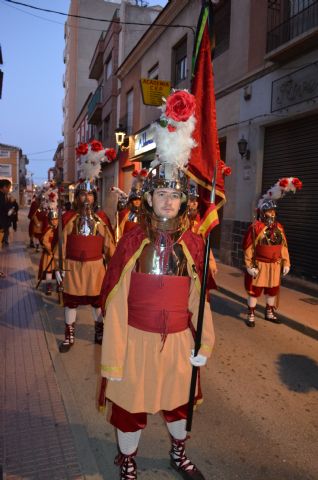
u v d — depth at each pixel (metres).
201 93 2.16
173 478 2.39
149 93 13.34
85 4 37.59
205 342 2.09
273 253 5.32
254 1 9.14
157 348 1.99
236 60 9.95
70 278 4.21
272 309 5.78
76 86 40.34
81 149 4.25
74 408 3.08
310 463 2.59
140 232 2.04
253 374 3.96
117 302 1.98
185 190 2.05
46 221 6.58
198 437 2.84
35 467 2.38
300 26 8.04
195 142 2.06
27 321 5.23
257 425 3.02
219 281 8.13
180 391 2.08
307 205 7.91
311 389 3.66
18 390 3.34
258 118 9.08
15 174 54.25
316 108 7.31
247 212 9.49
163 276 1.97
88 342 4.61
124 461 2.23
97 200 4.37
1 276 7.91
